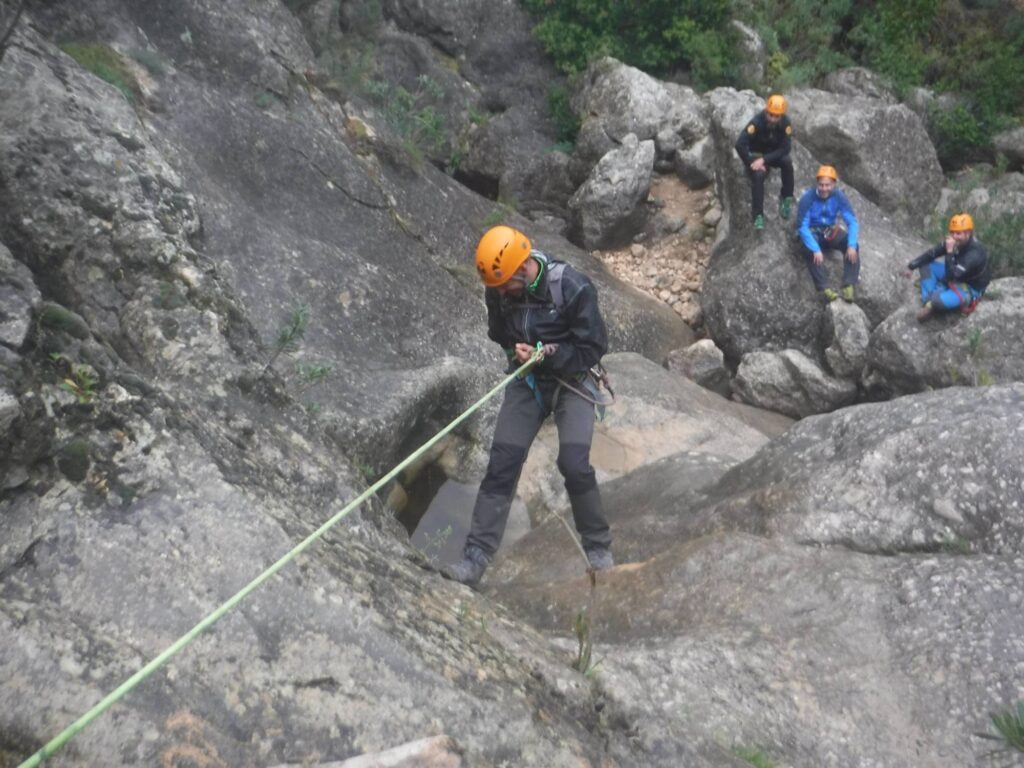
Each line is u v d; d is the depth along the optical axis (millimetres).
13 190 4289
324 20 11438
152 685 2416
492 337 4512
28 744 2219
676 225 11953
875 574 4133
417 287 8391
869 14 14875
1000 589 3908
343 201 8508
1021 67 13961
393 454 6164
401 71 12281
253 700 2502
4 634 2373
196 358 3945
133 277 4223
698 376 9820
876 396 9477
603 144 12109
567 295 4273
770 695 3566
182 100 7828
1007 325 8859
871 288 10039
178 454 2996
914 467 4543
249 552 2822
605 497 6410
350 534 3514
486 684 2844
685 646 3764
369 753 2367
